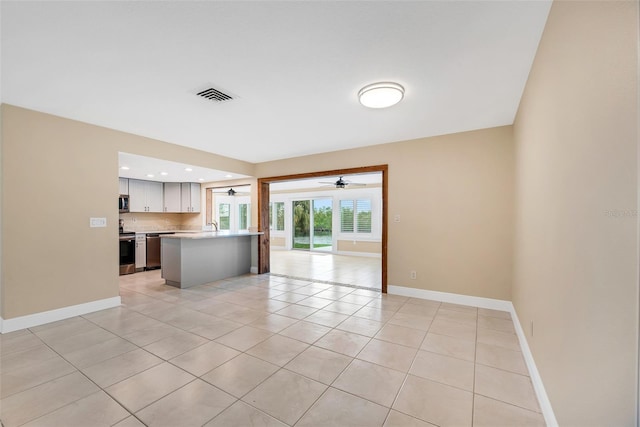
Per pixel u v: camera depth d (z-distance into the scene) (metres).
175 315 3.48
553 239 1.67
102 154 3.67
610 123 0.98
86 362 2.35
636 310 0.83
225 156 5.46
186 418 1.72
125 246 6.02
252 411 1.78
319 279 5.63
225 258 5.68
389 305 3.88
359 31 1.83
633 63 0.83
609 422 0.99
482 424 1.68
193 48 2.01
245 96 2.79
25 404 1.83
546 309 1.80
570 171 1.38
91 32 1.83
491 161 3.74
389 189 4.45
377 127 3.74
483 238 3.79
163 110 3.14
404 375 2.19
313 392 1.97
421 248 4.20
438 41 1.94
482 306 3.79
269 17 1.69
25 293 3.05
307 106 3.04
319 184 9.65
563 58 1.45
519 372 2.24
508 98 2.83
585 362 1.18
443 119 3.43
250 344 2.70
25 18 1.68
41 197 3.17
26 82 2.49
